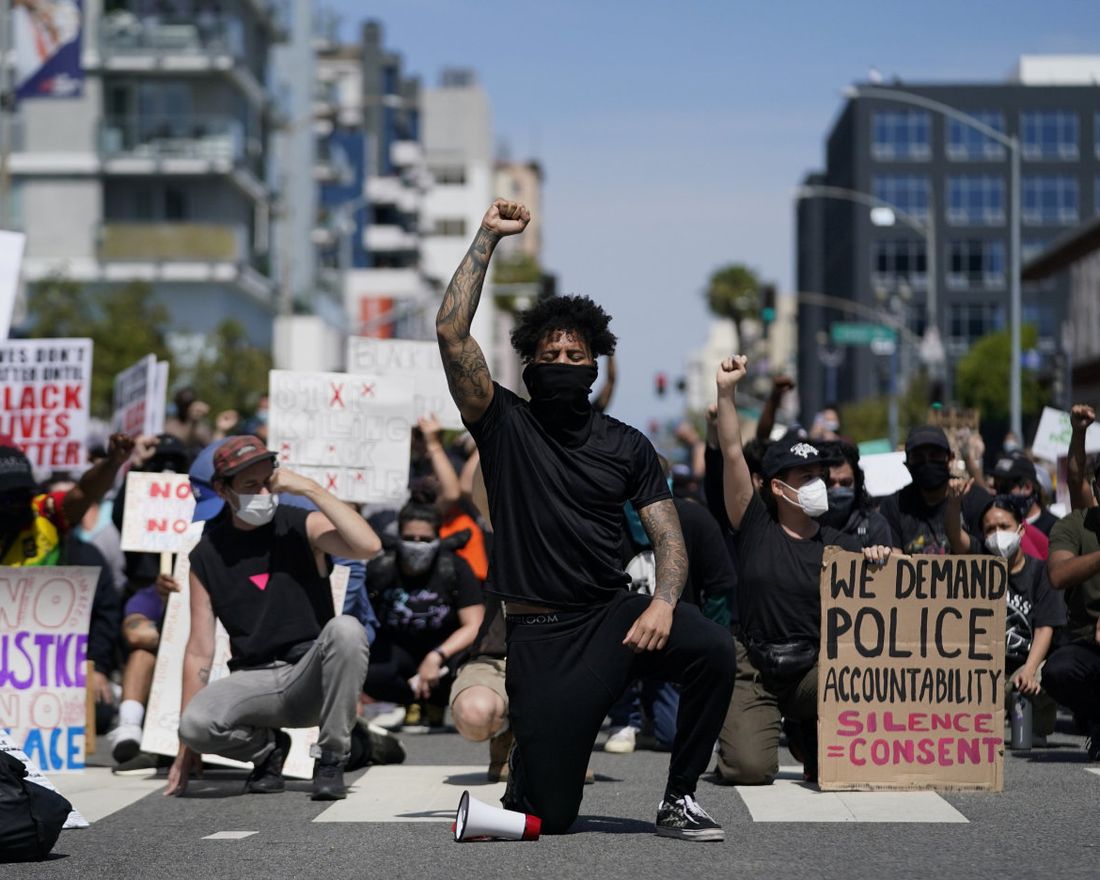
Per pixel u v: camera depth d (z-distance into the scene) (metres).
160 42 54.78
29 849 7.33
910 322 101.38
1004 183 101.75
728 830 7.90
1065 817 8.21
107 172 55.34
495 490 7.46
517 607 7.50
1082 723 10.59
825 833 7.80
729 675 7.40
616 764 11.02
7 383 14.66
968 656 9.27
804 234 129.88
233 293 58.31
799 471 9.47
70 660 10.69
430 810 8.83
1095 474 10.59
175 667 10.84
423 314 85.44
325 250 84.25
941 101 101.62
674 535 7.42
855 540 9.67
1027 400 39.34
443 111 140.62
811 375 125.00
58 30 34.00
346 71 105.38
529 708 7.45
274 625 9.35
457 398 7.45
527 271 127.25
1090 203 100.88
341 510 9.23
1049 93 101.62
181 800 9.38
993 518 11.12
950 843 7.49
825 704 9.27
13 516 11.11
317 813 8.76
